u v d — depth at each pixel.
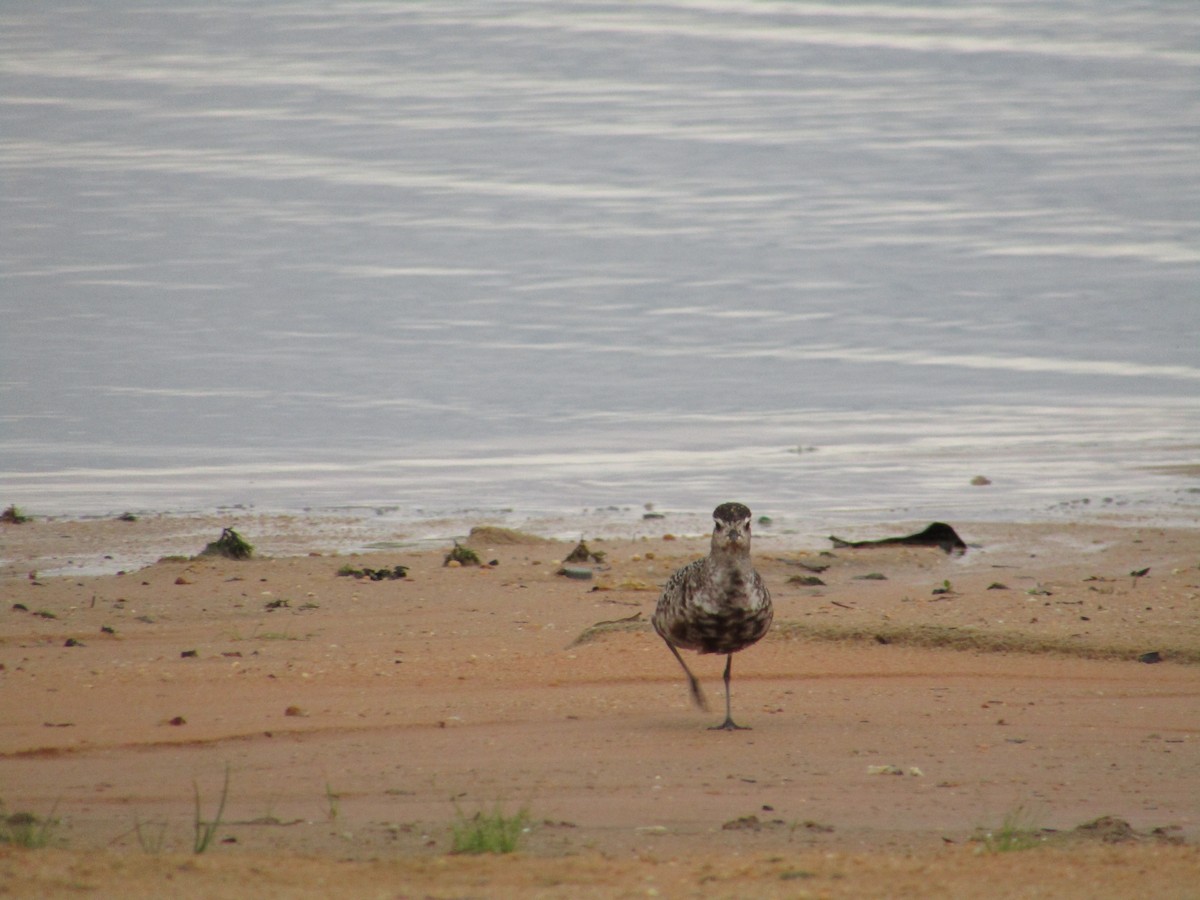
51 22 153.00
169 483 25.78
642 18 143.62
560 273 50.88
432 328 41.88
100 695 12.70
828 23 140.12
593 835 9.04
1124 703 12.80
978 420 31.09
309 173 73.75
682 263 52.56
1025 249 54.34
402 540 21.84
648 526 22.83
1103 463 27.53
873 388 34.22
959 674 13.89
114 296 46.25
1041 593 17.25
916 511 23.83
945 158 77.19
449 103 97.50
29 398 32.62
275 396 33.22
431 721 11.94
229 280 49.41
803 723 12.03
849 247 55.16
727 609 11.65
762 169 74.50
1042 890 7.60
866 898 7.42
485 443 29.09
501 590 17.91
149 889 7.30
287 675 13.53
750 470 26.98
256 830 9.06
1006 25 139.88
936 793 10.11
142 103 98.69
